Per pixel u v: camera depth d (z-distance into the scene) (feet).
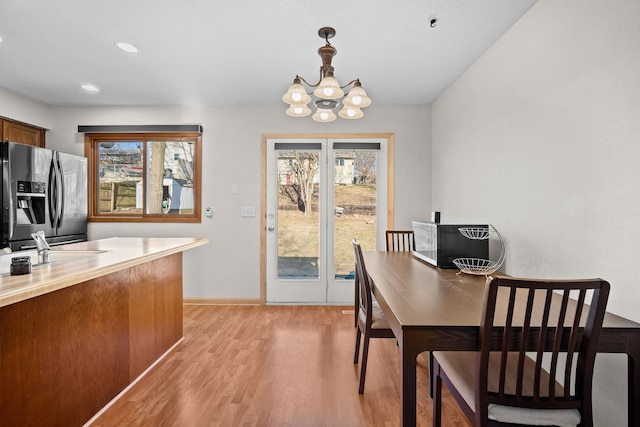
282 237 12.46
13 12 6.52
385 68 9.05
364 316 6.70
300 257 12.48
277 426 5.39
